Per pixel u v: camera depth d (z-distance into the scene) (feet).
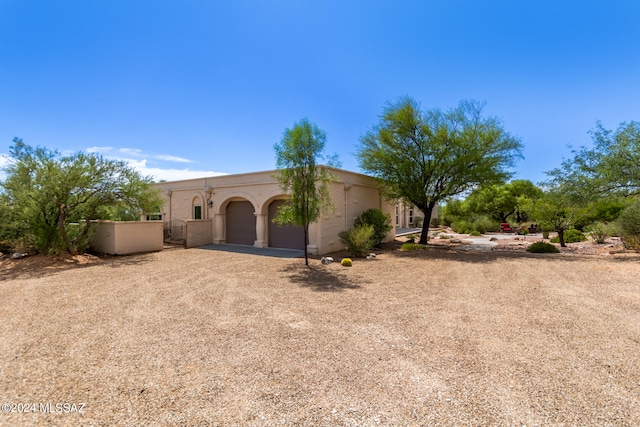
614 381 10.68
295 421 8.63
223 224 58.65
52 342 14.46
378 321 17.08
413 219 117.80
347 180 51.37
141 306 20.24
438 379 10.87
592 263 35.47
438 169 50.11
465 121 50.62
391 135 51.42
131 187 44.62
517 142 49.42
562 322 16.72
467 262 38.22
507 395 9.83
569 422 8.50
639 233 42.55
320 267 34.96
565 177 44.45
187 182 62.34
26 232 41.16
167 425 8.51
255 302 21.02
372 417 8.79
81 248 44.29
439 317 17.72
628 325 16.17
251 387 10.44
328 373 11.35
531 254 45.29
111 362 12.38
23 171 41.14
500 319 17.31
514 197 105.91
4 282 28.07
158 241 49.60
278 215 36.63
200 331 15.69
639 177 37.01
